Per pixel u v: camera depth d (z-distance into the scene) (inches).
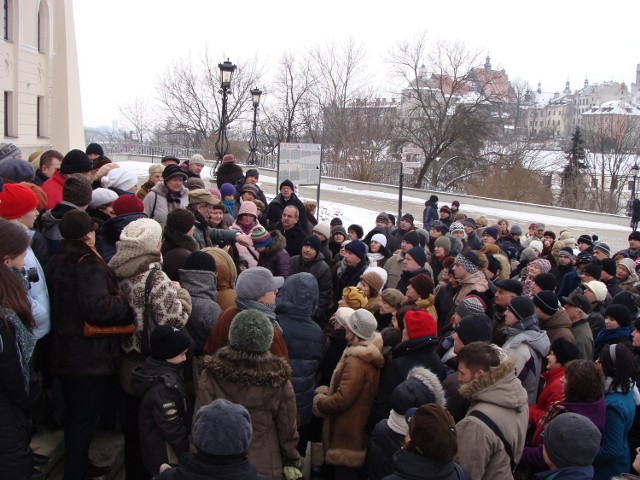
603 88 5600.4
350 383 148.4
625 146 2433.6
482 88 1765.5
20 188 153.3
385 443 127.0
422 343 147.9
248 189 354.6
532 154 1968.5
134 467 150.8
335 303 263.3
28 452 121.4
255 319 124.6
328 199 1202.6
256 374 122.0
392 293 201.5
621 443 142.2
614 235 1010.1
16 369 115.5
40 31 868.6
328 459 153.2
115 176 229.8
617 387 147.3
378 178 1681.8
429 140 1812.3
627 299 234.5
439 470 100.7
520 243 510.0
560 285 350.3
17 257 124.3
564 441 114.7
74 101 950.4
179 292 147.5
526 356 167.5
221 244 235.1
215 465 94.5
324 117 2073.1
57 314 139.0
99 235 174.6
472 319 148.6
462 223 461.1
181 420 130.3
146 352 143.5
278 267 245.0
